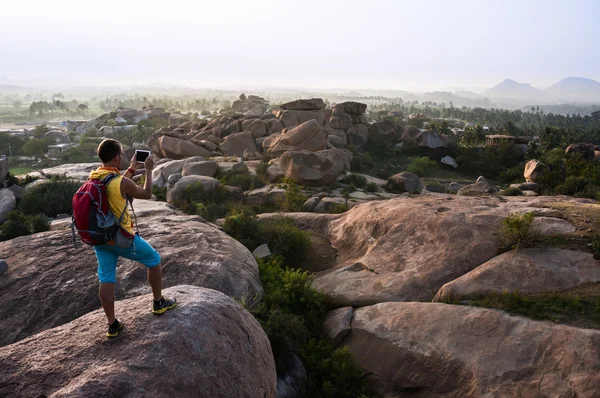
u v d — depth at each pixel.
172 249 12.09
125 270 11.06
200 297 5.46
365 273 13.88
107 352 4.35
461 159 65.25
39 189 25.61
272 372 5.79
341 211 28.19
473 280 11.28
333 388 10.02
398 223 15.44
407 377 9.80
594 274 10.43
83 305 10.00
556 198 16.52
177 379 4.27
